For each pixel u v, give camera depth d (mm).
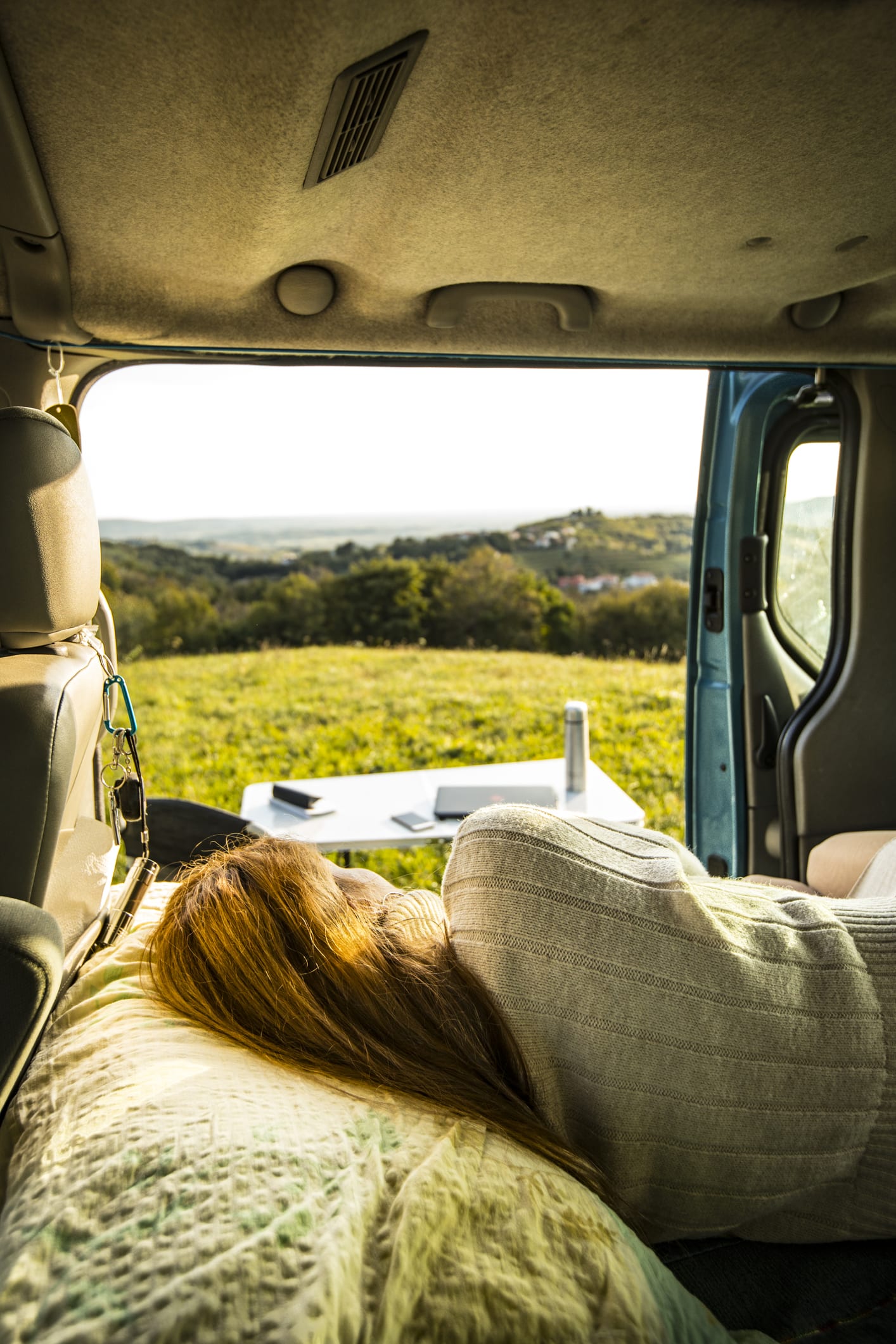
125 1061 772
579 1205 677
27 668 1020
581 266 1595
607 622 14188
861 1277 886
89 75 959
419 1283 569
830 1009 810
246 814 2906
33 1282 531
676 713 10211
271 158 1141
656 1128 795
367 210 1352
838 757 2600
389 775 3271
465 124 1118
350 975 824
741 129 1165
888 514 2490
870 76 1056
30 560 1031
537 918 796
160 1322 497
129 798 1236
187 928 897
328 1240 563
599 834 890
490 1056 814
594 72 1021
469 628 14570
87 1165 621
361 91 1021
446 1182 635
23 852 949
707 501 2936
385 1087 766
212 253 1402
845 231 1513
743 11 927
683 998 782
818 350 2059
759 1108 792
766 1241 913
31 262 1357
